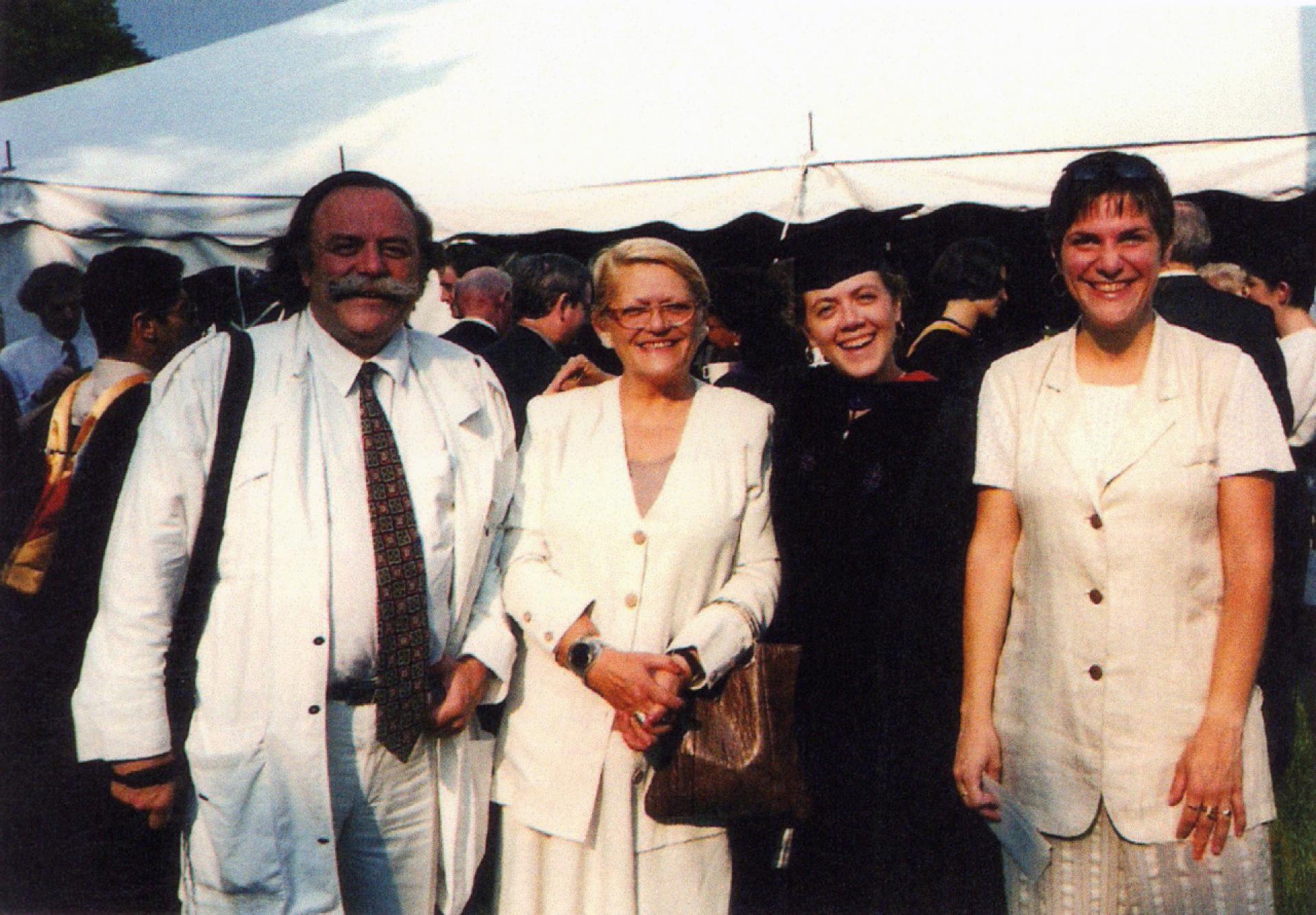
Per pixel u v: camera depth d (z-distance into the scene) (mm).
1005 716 2576
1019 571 2562
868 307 3135
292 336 2592
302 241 2596
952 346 4012
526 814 2785
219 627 2469
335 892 2482
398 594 2521
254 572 2457
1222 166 4781
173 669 2480
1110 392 2459
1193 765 2367
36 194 5500
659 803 2723
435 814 2656
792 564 3195
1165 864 2412
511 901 2814
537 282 4539
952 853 3129
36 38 11234
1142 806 2406
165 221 5414
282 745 2451
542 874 2812
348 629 2488
